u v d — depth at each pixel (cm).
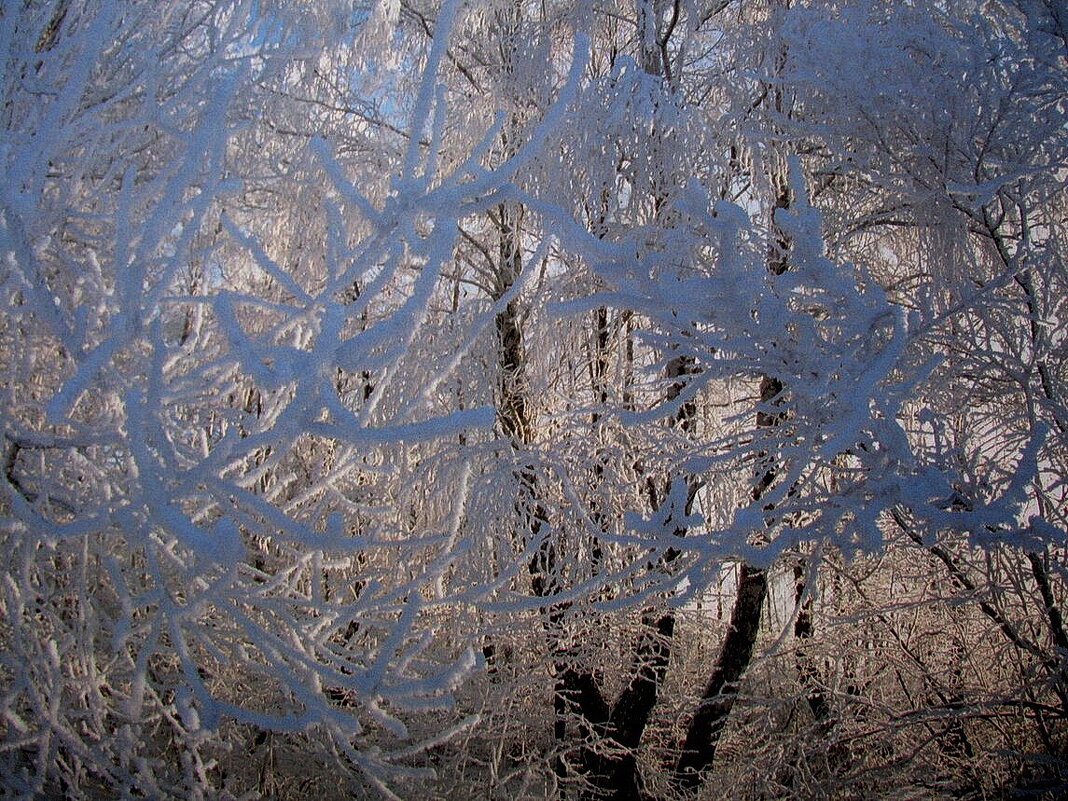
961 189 292
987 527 227
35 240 209
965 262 424
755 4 618
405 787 302
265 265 195
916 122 340
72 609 259
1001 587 362
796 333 261
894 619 518
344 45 519
